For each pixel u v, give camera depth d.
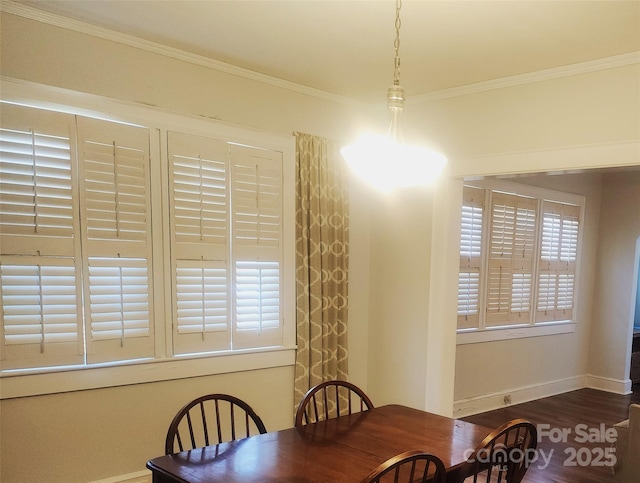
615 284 5.73
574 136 2.86
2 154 2.29
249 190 3.17
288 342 3.37
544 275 5.35
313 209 3.46
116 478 2.65
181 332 2.88
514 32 2.44
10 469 2.35
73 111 2.49
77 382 2.51
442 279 3.41
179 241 2.87
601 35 2.45
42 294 2.41
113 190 2.62
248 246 3.17
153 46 2.72
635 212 5.60
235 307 3.11
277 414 3.33
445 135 3.44
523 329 5.10
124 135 2.66
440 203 3.42
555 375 5.52
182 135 2.87
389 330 3.76
